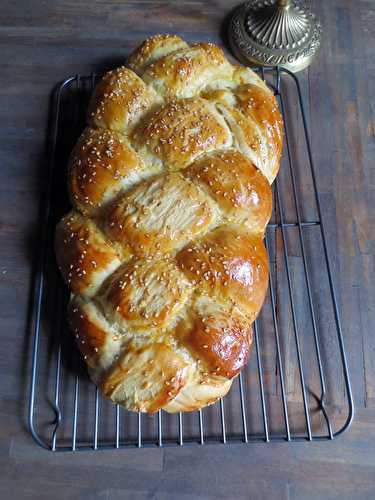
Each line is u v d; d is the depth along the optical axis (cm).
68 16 57
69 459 42
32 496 41
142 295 34
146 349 34
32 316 45
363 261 48
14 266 47
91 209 39
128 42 56
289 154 51
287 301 46
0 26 56
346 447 42
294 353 45
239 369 35
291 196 50
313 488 41
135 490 41
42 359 44
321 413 43
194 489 41
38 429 42
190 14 57
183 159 38
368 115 53
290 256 48
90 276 36
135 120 41
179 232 36
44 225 47
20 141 51
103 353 35
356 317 46
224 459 42
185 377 34
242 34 54
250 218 38
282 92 54
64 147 51
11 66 55
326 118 53
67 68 55
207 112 40
